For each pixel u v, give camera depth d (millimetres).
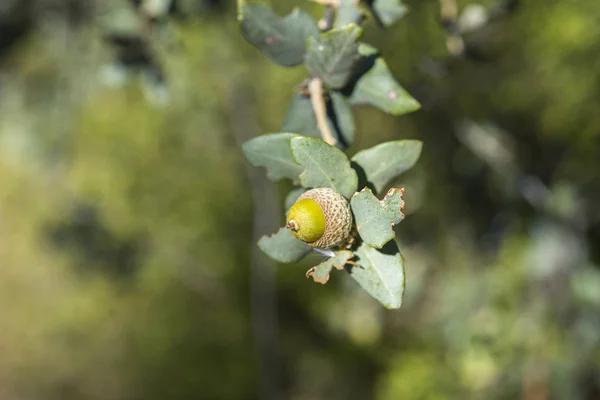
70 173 1064
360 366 988
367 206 293
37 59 889
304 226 293
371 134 767
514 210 735
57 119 963
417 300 833
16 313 1314
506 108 678
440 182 753
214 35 827
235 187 1079
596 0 604
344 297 908
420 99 667
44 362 1314
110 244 1057
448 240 789
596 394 725
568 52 621
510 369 699
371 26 624
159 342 1209
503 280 726
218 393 1151
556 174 702
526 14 614
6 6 672
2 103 941
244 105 915
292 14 335
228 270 1122
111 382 1254
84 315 1265
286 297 1062
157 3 448
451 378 756
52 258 1261
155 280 1161
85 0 702
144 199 1077
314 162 298
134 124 1023
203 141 1034
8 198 1189
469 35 513
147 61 469
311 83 327
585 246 688
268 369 1080
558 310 695
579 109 648
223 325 1178
